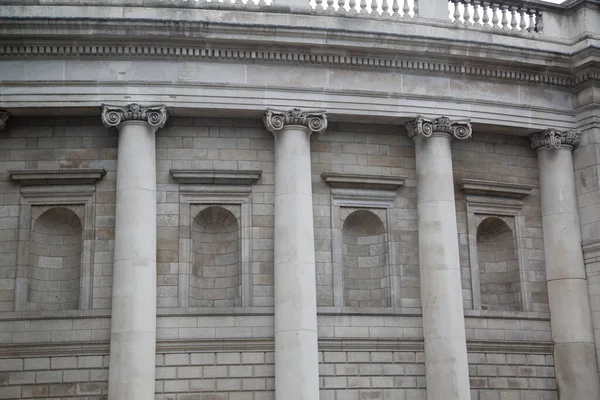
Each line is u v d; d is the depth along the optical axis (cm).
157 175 3198
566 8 3656
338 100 3256
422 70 3353
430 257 3259
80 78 3111
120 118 3103
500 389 3331
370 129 3400
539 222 3572
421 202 3322
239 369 3080
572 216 3506
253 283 3169
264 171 3259
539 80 3522
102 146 3212
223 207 3241
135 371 2920
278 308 3088
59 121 3219
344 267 3334
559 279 3466
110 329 3028
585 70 3509
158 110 3119
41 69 3111
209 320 3095
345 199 3325
